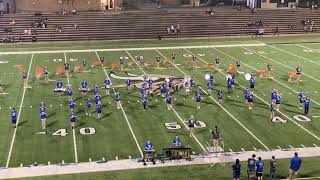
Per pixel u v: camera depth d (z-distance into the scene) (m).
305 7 65.62
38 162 20.70
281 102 29.27
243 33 54.62
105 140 23.23
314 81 34.19
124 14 56.53
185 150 21.05
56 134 23.98
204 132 24.38
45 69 34.31
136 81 33.94
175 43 49.25
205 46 47.56
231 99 29.86
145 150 20.83
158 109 27.97
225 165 20.55
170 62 40.00
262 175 19.42
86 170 19.92
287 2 65.75
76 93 30.98
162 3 69.12
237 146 22.56
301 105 28.52
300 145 22.69
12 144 22.72
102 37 51.44
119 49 45.84
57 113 27.14
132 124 25.48
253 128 24.95
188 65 38.97
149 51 44.88
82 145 22.59
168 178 19.31
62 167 20.22
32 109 27.80
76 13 56.56
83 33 51.84
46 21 53.06
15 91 31.42
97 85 32.84
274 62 40.34
